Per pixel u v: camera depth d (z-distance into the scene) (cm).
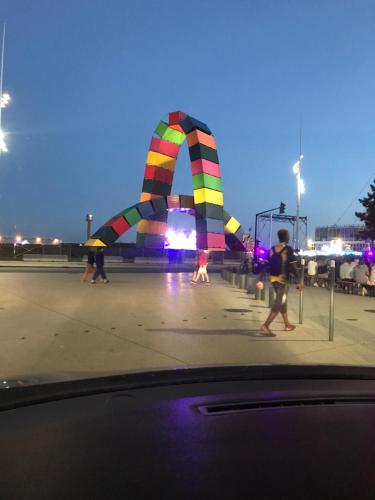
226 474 211
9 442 242
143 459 225
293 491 197
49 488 197
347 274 1919
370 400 328
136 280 2373
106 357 707
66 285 1933
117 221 4469
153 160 4869
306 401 321
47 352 727
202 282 2298
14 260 4791
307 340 859
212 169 4600
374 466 222
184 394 327
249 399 320
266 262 919
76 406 297
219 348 783
